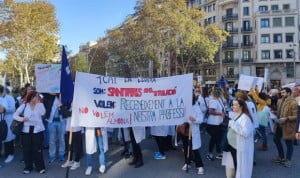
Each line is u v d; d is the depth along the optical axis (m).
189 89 4.62
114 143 6.68
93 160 5.21
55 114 5.09
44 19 21.72
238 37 38.44
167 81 4.66
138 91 4.63
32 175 4.40
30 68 24.98
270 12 36.25
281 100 4.96
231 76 38.41
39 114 4.51
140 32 25.92
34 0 21.78
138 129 4.82
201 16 26.70
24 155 4.51
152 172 4.54
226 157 3.80
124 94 4.58
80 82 4.39
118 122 4.55
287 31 35.78
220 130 5.17
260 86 7.00
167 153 5.73
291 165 4.92
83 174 4.45
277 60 36.00
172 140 6.20
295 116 4.68
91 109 4.43
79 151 4.77
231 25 38.78
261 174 4.45
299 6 36.06
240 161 3.62
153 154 5.66
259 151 5.93
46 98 5.23
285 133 4.79
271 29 36.28
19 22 21.19
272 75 36.69
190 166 4.81
